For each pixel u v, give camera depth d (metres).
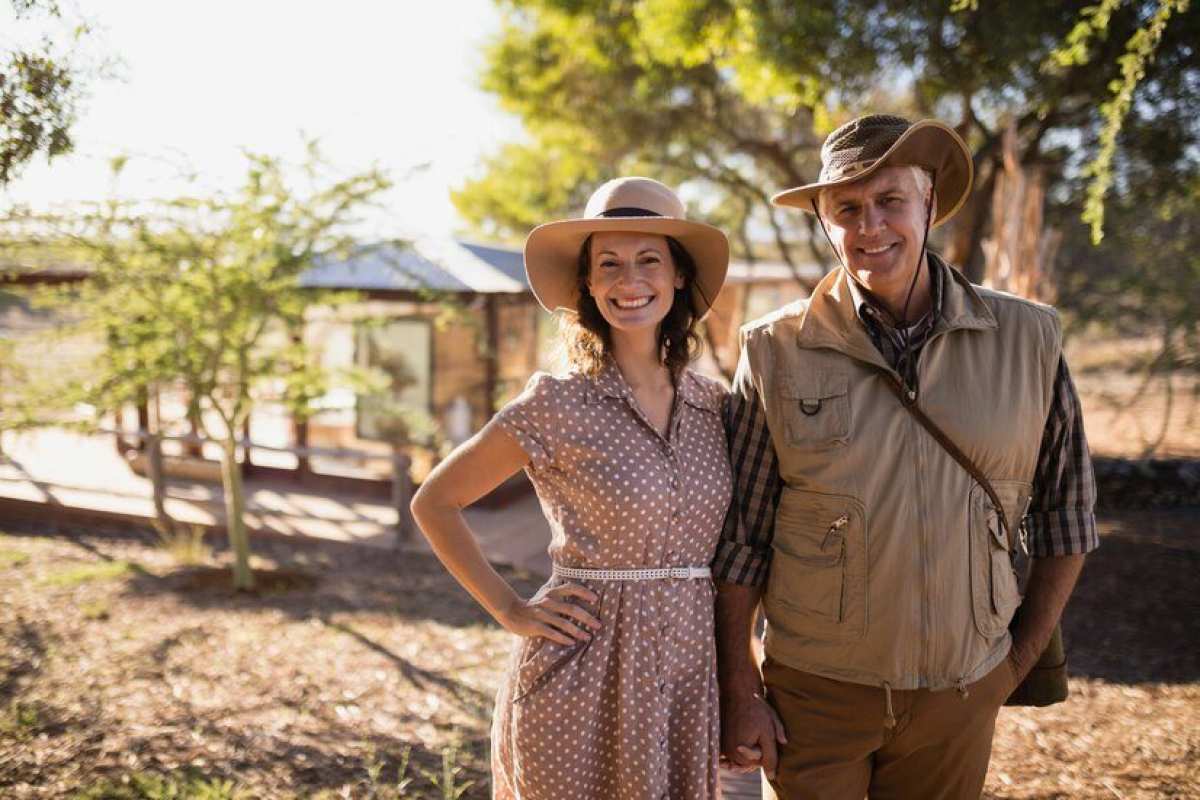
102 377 6.50
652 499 1.97
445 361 9.79
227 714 4.61
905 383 1.98
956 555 1.95
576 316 2.13
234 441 7.03
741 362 2.18
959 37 7.21
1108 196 8.52
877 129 1.98
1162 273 9.08
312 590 7.08
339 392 10.40
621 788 2.00
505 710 2.12
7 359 6.57
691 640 2.07
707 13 8.39
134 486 10.41
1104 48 6.88
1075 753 3.87
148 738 4.29
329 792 3.73
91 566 7.74
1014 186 7.52
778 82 7.71
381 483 10.12
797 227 13.00
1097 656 5.13
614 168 12.12
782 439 2.04
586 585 2.03
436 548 2.06
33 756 4.06
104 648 5.67
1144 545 7.21
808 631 2.05
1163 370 9.51
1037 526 2.11
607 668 2.02
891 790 2.16
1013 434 1.95
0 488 10.12
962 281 2.05
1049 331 2.01
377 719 4.56
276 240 6.60
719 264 2.11
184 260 6.39
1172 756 3.80
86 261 6.20
